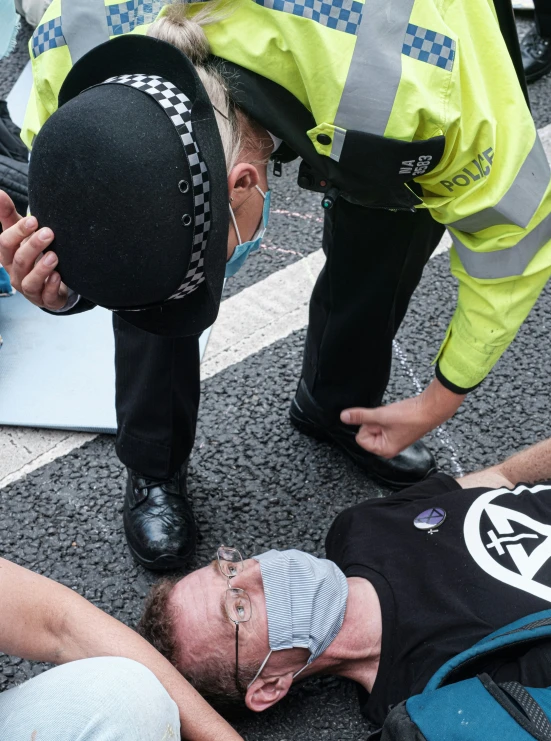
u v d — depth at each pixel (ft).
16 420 7.76
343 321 6.46
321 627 5.43
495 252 4.90
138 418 6.40
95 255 4.03
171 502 6.89
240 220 4.71
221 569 5.64
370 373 6.93
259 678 5.58
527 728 4.51
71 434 7.82
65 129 3.91
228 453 7.74
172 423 6.40
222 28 4.30
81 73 4.34
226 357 8.52
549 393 8.23
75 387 8.02
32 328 8.51
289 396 8.20
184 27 4.22
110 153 3.83
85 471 7.58
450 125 4.35
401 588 5.55
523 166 4.62
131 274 4.06
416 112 4.22
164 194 3.90
